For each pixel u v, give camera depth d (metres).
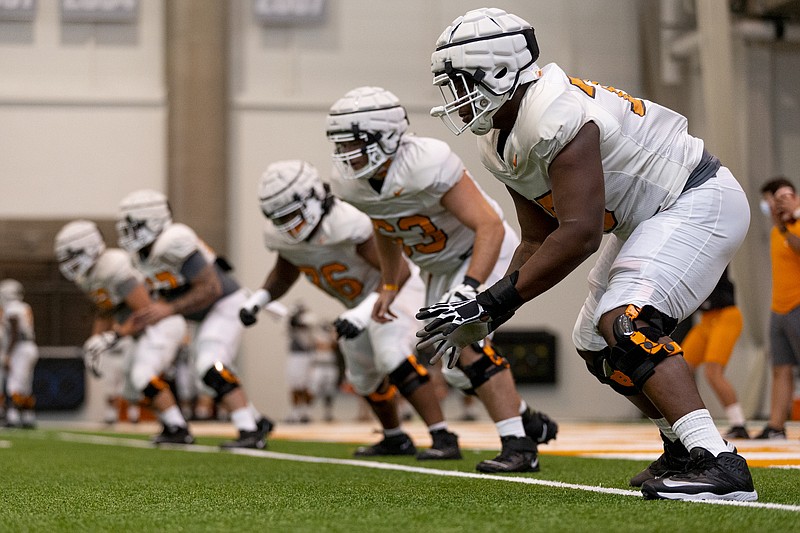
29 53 46.81
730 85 40.62
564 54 47.41
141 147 46.91
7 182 46.34
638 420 44.16
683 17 45.91
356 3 48.25
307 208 16.41
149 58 47.31
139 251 21.78
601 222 8.62
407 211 13.74
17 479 13.64
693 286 9.04
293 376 43.91
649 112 9.23
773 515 7.80
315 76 47.94
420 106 47.94
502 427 13.59
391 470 14.26
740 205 9.38
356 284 17.19
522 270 8.67
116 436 29.70
